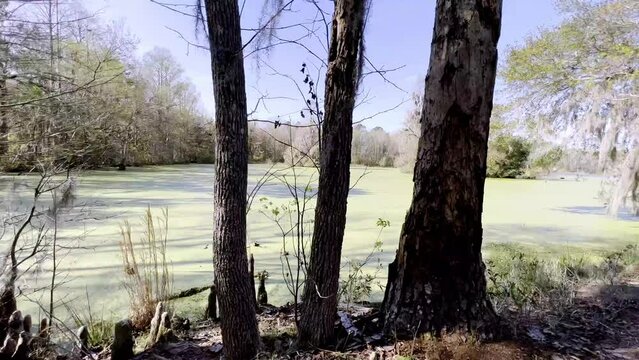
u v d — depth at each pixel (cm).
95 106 513
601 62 838
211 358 207
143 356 212
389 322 205
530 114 1000
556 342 196
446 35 189
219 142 184
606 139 769
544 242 658
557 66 902
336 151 186
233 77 179
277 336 229
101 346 248
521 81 980
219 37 176
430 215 198
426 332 192
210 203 947
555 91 930
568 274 392
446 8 189
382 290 367
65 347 243
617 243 651
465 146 191
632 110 741
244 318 192
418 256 201
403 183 1700
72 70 525
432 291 197
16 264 263
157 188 1232
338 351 190
